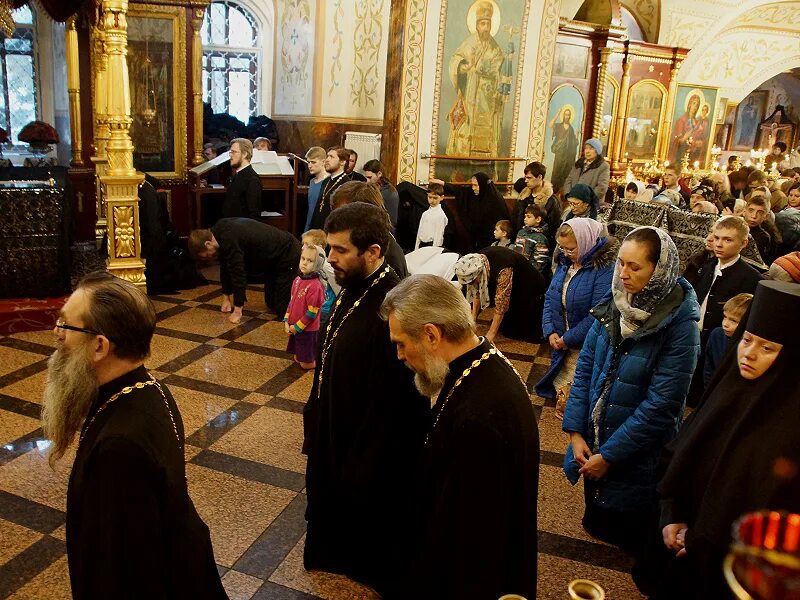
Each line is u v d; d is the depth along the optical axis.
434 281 1.72
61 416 1.57
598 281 3.50
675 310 2.59
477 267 5.58
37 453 3.69
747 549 0.80
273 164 8.47
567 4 11.54
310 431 2.60
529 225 6.21
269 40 11.80
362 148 10.15
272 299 6.35
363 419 2.33
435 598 1.61
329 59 10.59
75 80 8.14
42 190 5.60
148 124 8.58
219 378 4.82
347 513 2.52
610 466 2.75
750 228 5.09
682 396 2.61
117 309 1.55
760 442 1.73
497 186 9.11
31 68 10.18
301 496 3.38
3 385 4.54
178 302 6.70
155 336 5.62
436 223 7.34
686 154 14.39
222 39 11.82
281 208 8.59
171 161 8.84
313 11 10.42
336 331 2.40
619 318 2.75
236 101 12.14
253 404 4.42
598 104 10.95
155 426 1.56
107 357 1.58
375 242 2.33
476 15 8.34
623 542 3.03
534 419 1.71
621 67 11.70
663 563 2.35
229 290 6.34
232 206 6.89
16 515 3.12
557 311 3.79
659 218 5.36
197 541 1.68
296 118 11.15
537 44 8.89
